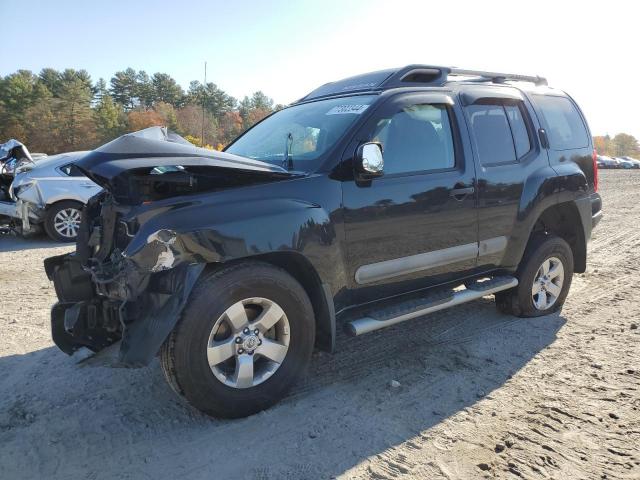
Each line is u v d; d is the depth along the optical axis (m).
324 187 3.36
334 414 3.23
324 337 3.47
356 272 3.52
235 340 3.05
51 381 3.69
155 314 2.83
